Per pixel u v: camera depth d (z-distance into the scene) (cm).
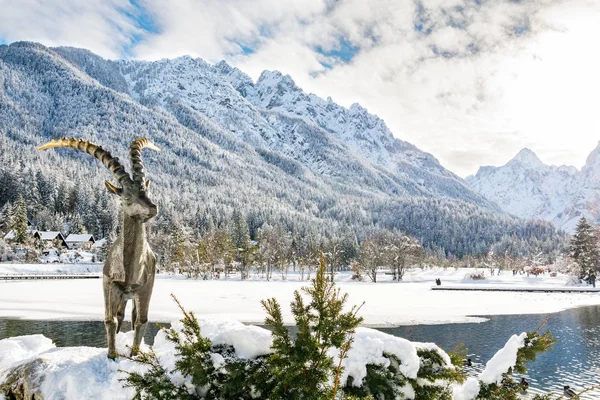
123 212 524
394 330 2952
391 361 492
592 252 7131
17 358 635
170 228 11219
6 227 8919
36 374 511
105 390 477
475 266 13512
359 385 471
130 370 492
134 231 524
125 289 537
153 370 435
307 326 402
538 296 5359
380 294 5344
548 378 1889
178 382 429
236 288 5812
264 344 460
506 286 6838
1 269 7019
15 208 9250
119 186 516
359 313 3606
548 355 2284
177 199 16350
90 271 8369
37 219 10969
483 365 2016
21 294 4531
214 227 12325
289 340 407
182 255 8450
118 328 623
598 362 2133
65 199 12656
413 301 4553
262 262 9006
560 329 3053
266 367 432
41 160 15962
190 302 4009
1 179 11456
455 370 534
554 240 19062
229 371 423
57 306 3669
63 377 497
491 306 4250
